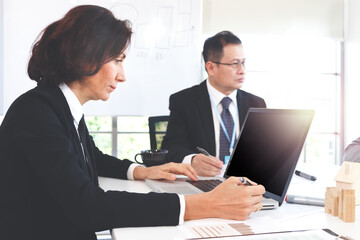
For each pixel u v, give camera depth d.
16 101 0.98
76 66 1.00
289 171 1.03
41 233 0.96
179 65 3.72
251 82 4.61
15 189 0.94
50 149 0.90
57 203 0.96
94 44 0.99
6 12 3.39
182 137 2.13
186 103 2.21
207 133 2.11
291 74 4.60
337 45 4.34
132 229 0.86
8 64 3.41
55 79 1.04
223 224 0.89
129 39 1.07
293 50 4.57
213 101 2.21
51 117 0.95
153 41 3.67
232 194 0.92
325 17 4.12
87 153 1.16
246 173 1.27
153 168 1.41
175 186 1.25
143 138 4.37
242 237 0.78
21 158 0.94
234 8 3.95
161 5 3.67
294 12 4.06
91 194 0.88
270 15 4.02
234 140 2.12
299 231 0.81
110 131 3.88
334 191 0.98
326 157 4.63
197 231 0.83
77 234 0.98
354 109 4.10
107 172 1.50
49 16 3.47
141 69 3.65
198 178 1.42
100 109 3.55
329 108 4.49
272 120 1.22
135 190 1.27
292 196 1.12
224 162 2.04
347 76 4.20
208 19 3.90
